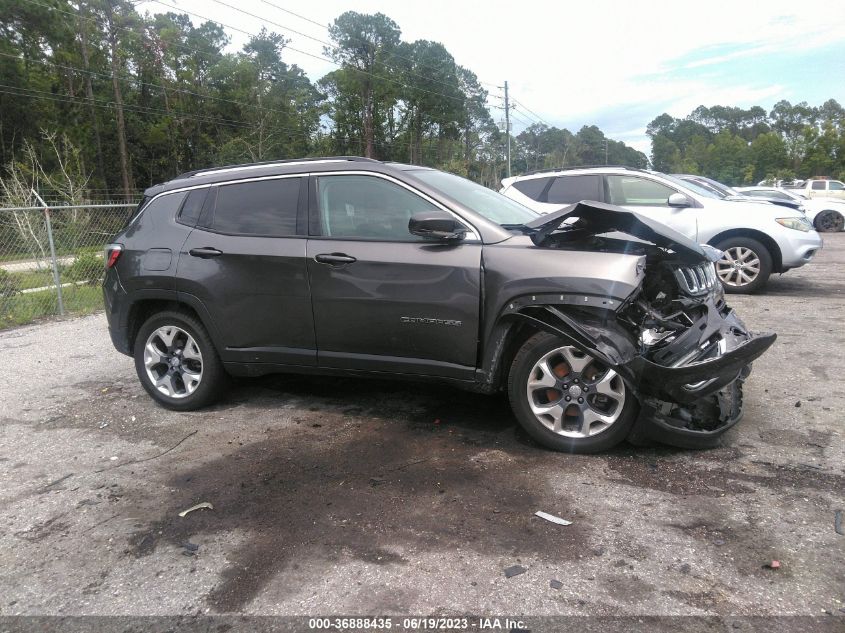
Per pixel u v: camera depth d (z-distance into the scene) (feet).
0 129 139.54
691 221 28.58
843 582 8.09
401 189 13.39
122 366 20.47
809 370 16.71
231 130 202.08
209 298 14.57
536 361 12.05
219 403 16.11
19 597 8.64
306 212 14.07
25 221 38.27
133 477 12.16
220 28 217.36
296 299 13.84
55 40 142.82
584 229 12.63
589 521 9.83
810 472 11.02
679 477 11.09
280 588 8.57
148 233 15.57
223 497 11.18
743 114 517.14
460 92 265.13
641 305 11.87
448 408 15.02
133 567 9.23
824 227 68.23
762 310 24.70
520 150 421.18
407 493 10.98
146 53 180.65
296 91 216.54
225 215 14.89
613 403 11.80
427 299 12.69
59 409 16.31
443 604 8.07
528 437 13.09
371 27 231.71
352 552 9.31
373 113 238.48
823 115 408.87
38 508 11.10
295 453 12.89
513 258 12.10
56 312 31.83
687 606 7.81
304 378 17.81
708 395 11.43
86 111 161.68
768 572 8.38
